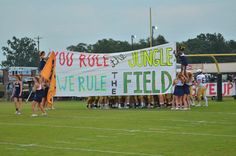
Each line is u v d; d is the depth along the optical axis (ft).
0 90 180.75
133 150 42.52
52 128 60.44
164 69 98.63
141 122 66.74
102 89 102.68
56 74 104.83
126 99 101.91
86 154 40.65
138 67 100.17
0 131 57.67
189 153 40.60
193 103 105.09
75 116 78.84
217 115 77.20
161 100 99.81
